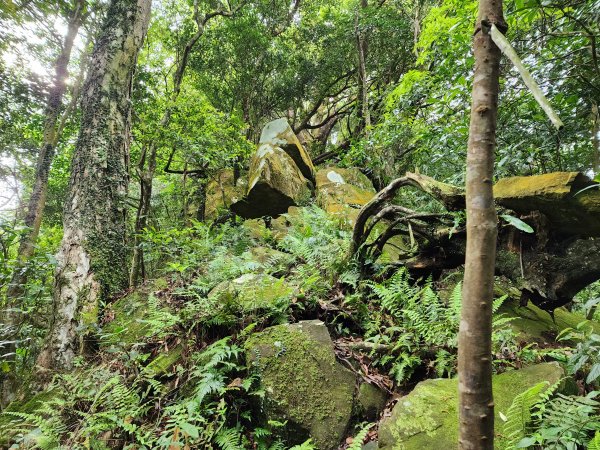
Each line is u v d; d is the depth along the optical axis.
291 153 8.21
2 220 4.54
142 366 3.16
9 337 4.71
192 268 4.55
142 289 4.64
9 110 8.88
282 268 4.20
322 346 2.77
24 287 4.70
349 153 9.12
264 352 2.67
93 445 2.41
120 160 5.29
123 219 5.19
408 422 2.11
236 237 5.96
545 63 3.80
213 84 10.88
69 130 10.51
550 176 2.71
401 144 8.76
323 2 13.02
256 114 12.12
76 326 4.18
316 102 14.05
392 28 10.68
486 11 1.11
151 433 2.41
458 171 5.21
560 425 1.72
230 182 8.64
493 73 1.10
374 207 3.72
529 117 4.16
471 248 1.07
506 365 2.60
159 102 7.28
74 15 9.02
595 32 3.39
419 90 5.27
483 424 1.02
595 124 3.90
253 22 10.31
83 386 2.97
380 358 2.93
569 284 2.93
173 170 8.78
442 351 2.70
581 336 2.61
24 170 10.76
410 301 3.14
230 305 3.12
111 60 5.38
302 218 5.69
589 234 2.78
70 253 4.66
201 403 2.54
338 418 2.42
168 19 11.39
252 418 2.53
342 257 3.96
